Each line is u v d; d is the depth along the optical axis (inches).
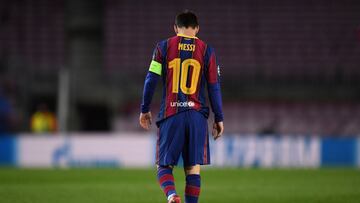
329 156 2406.5
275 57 3270.2
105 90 2942.9
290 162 2393.0
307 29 3376.0
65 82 2588.6
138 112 2955.2
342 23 3390.7
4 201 1106.7
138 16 3425.2
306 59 3253.0
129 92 2955.2
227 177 1780.3
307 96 2979.8
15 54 3284.9
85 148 2404.0
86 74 2960.1
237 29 3390.7
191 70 774.5
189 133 770.8
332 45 3307.1
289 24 3393.2
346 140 2407.7
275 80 3046.3
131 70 3216.0
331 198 1184.8
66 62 3218.5
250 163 2386.8
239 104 3016.7
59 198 1171.9
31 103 3002.0
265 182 1599.4
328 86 2994.6
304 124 2972.4
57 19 3417.8
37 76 2962.6
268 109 3004.4
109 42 3336.6
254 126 2977.4
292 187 1446.9
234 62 3260.3
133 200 1151.0
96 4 3112.7
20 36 3366.1
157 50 778.2
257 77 3102.9
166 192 761.0
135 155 2401.6
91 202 1111.0
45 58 3270.2
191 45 779.4
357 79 3080.7
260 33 3371.1
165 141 773.9
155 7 3464.6
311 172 1980.8
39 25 3400.6
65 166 2365.9
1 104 2950.3
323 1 3467.0
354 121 2965.1
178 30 794.8
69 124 2741.1
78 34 3097.9
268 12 3440.0
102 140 2402.8
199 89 781.9
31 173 1909.4
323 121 2974.9
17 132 2915.8
